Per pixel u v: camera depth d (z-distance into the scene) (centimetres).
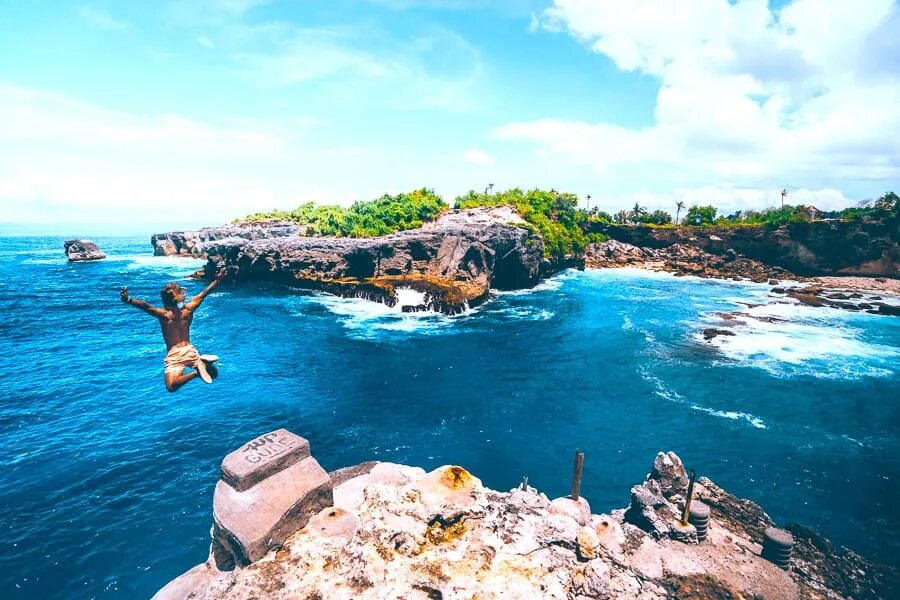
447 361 4819
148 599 1888
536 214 11550
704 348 5350
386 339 5572
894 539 2241
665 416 3572
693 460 2944
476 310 7281
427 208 10325
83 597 1891
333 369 4528
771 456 2994
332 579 1188
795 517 2403
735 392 4056
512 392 4019
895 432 3338
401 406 3700
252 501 1316
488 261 8388
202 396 3850
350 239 9062
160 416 3475
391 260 8331
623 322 6588
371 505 1465
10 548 2128
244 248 9088
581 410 3666
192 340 5375
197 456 2927
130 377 4272
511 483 2705
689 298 8581
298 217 13950
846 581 1534
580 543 1405
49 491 2550
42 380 4166
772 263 12238
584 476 2772
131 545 2164
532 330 6100
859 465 2898
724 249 13025
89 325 6150
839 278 10994
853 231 11100
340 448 3056
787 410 3694
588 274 11950
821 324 6594
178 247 15650
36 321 6253
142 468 2788
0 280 9594
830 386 4206
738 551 1572
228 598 1126
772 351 5262
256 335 5644
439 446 3095
